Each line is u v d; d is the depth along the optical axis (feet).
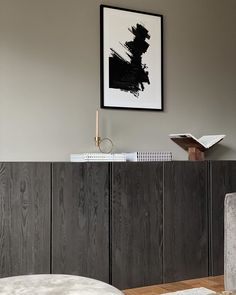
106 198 8.97
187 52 11.48
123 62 10.55
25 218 8.21
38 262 8.30
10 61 9.28
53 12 9.75
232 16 12.14
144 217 9.36
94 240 8.82
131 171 9.26
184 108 11.41
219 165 10.35
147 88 10.86
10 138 9.24
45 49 9.65
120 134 10.52
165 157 10.02
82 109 10.04
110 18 10.40
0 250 7.99
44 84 9.62
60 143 9.77
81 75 10.04
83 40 10.07
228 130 12.07
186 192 9.87
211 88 11.82
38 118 9.55
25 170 8.25
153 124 10.95
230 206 5.57
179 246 9.74
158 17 11.05
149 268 9.37
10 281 5.06
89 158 9.12
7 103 9.23
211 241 10.16
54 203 8.47
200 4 11.69
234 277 5.42
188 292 8.77
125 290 9.04
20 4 9.41
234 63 12.16
